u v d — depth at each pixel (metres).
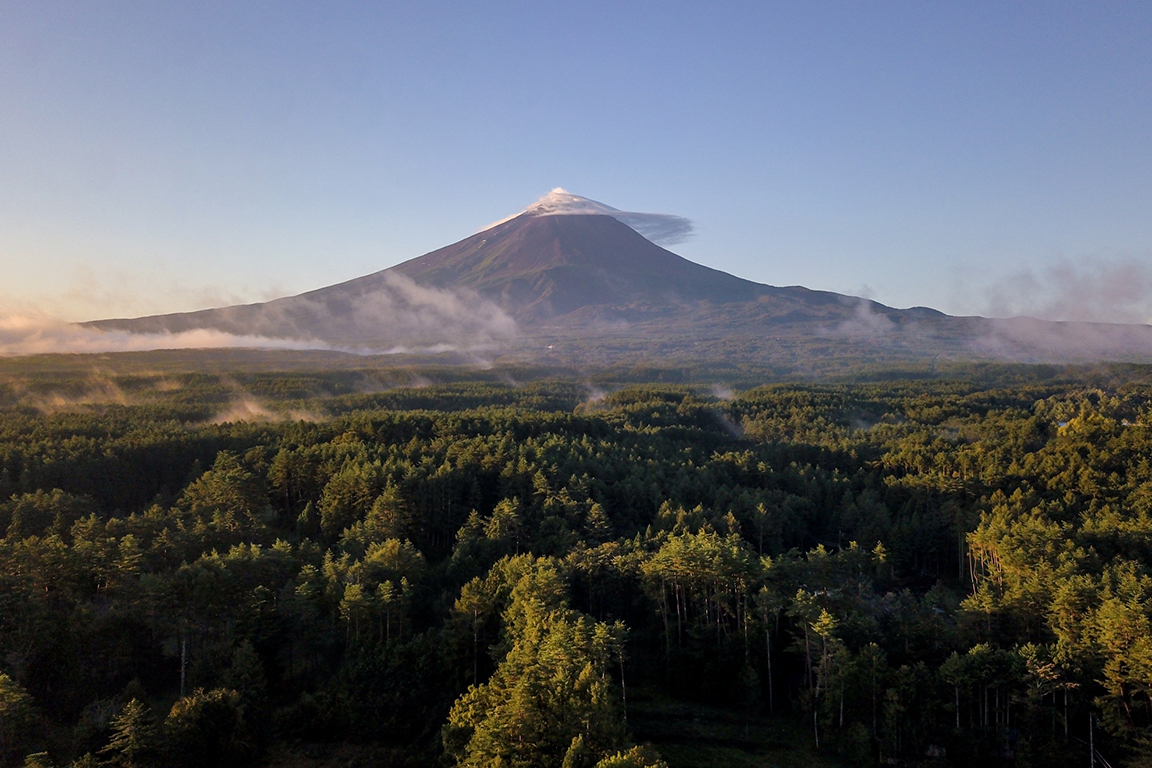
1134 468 120.56
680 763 65.94
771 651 77.25
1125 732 61.84
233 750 62.75
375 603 75.38
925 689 68.44
